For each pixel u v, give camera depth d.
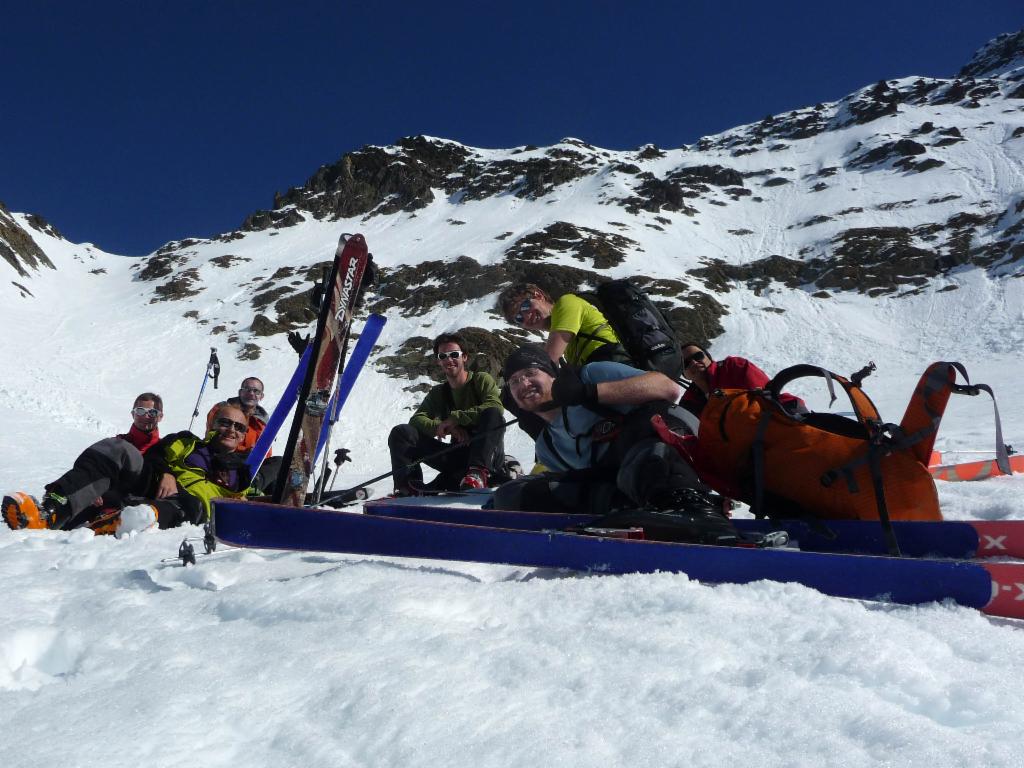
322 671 1.61
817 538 2.65
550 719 1.36
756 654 1.63
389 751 1.28
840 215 70.94
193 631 1.99
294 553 2.87
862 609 1.85
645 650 1.65
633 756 1.23
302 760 1.28
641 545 2.29
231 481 4.95
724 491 2.83
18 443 17.61
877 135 90.31
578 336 3.93
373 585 2.25
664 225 74.50
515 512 3.21
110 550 3.31
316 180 95.44
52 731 1.39
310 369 3.10
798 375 2.66
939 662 1.54
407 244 75.44
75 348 45.66
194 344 48.03
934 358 40.81
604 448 3.28
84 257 75.94
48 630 2.04
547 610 1.99
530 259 62.06
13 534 4.12
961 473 4.91
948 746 1.17
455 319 49.84
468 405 5.62
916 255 58.03
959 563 1.91
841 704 1.35
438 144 103.06
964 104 98.44
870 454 2.46
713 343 49.28
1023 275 49.88
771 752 1.22
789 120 104.00
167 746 1.31
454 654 1.67
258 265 69.94
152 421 5.08
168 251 79.12
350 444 27.27
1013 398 16.33
